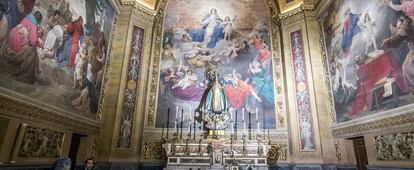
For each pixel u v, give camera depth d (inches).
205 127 403.9
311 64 400.8
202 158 353.4
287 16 459.8
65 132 273.1
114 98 367.9
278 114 419.5
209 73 438.0
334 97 362.6
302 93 400.2
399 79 243.0
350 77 325.7
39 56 227.6
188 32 471.5
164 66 443.2
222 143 362.6
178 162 350.3
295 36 439.8
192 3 491.5
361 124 299.3
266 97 430.6
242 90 434.9
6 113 189.9
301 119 388.8
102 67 360.5
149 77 429.7
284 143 402.0
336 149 349.4
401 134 241.3
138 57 413.4
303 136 379.2
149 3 459.5
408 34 233.9
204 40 467.5
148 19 443.8
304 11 438.6
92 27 328.8
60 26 258.8
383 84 264.7
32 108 216.7
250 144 372.8
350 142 340.8
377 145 273.7
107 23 374.9
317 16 424.8
